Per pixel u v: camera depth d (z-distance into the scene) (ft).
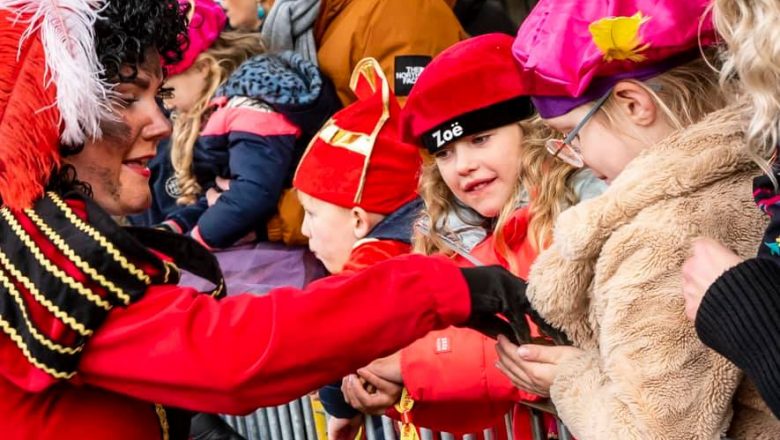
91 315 4.82
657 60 5.17
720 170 4.84
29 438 4.99
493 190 7.32
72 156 5.11
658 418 4.77
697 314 4.54
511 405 7.00
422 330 5.23
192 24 10.82
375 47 10.58
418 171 8.63
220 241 10.44
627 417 4.82
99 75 5.04
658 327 4.78
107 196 5.26
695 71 5.25
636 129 5.27
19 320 4.87
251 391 4.95
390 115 8.57
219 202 10.43
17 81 4.86
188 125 11.00
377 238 8.37
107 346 4.92
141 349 4.91
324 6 10.90
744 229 4.84
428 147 7.53
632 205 4.92
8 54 4.87
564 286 5.28
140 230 5.76
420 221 7.78
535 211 7.00
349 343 5.03
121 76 5.11
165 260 5.22
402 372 6.78
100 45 5.01
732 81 5.07
